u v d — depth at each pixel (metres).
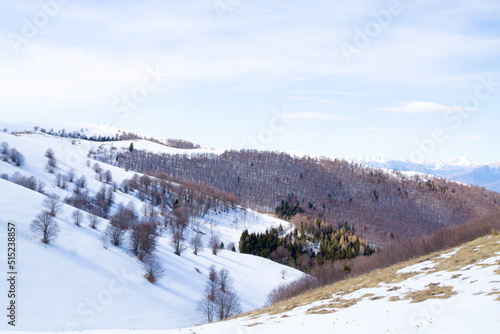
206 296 70.00
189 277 77.38
